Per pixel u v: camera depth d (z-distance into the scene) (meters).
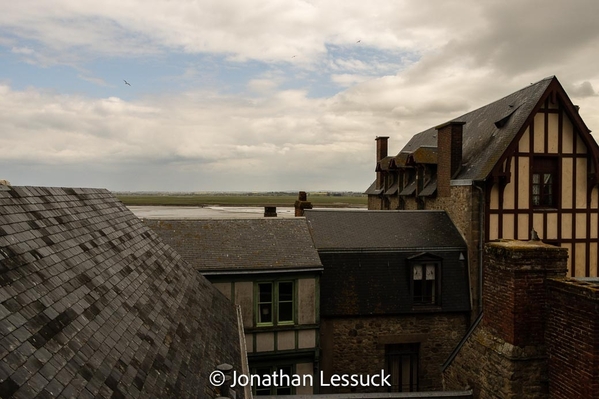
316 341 13.87
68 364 3.86
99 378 4.06
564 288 6.43
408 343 14.83
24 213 5.64
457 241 16.30
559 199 16.33
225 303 10.90
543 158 16.41
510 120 17.00
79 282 5.38
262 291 13.77
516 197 15.96
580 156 16.47
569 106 16.02
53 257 5.33
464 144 19.97
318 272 13.89
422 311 14.70
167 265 9.42
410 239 16.22
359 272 15.04
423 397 8.08
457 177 17.64
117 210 10.01
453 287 15.28
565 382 6.43
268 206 21.06
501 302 7.36
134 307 6.11
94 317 4.98
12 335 3.53
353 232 16.53
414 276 15.38
